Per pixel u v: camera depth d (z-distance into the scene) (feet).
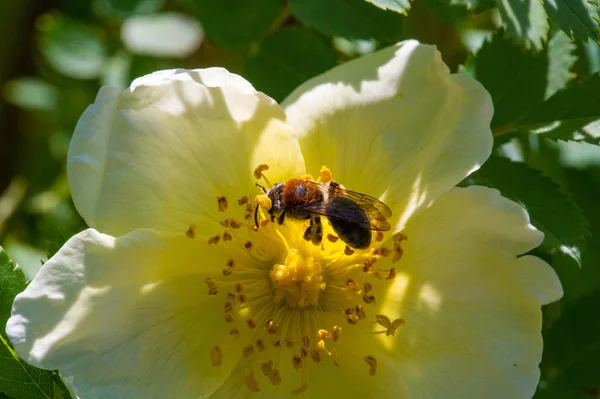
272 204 0.67
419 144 0.67
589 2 0.67
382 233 0.67
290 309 0.69
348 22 0.72
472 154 0.66
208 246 0.67
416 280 0.67
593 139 0.69
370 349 0.68
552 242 0.68
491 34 0.70
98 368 0.65
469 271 0.66
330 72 0.68
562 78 0.70
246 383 0.67
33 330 0.64
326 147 0.67
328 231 0.70
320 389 0.68
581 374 0.72
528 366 0.66
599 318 0.72
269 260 0.70
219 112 0.66
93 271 0.65
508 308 0.66
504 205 0.65
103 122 0.65
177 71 0.66
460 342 0.66
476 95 0.66
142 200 0.66
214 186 0.67
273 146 0.67
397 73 0.67
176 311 0.67
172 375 0.66
